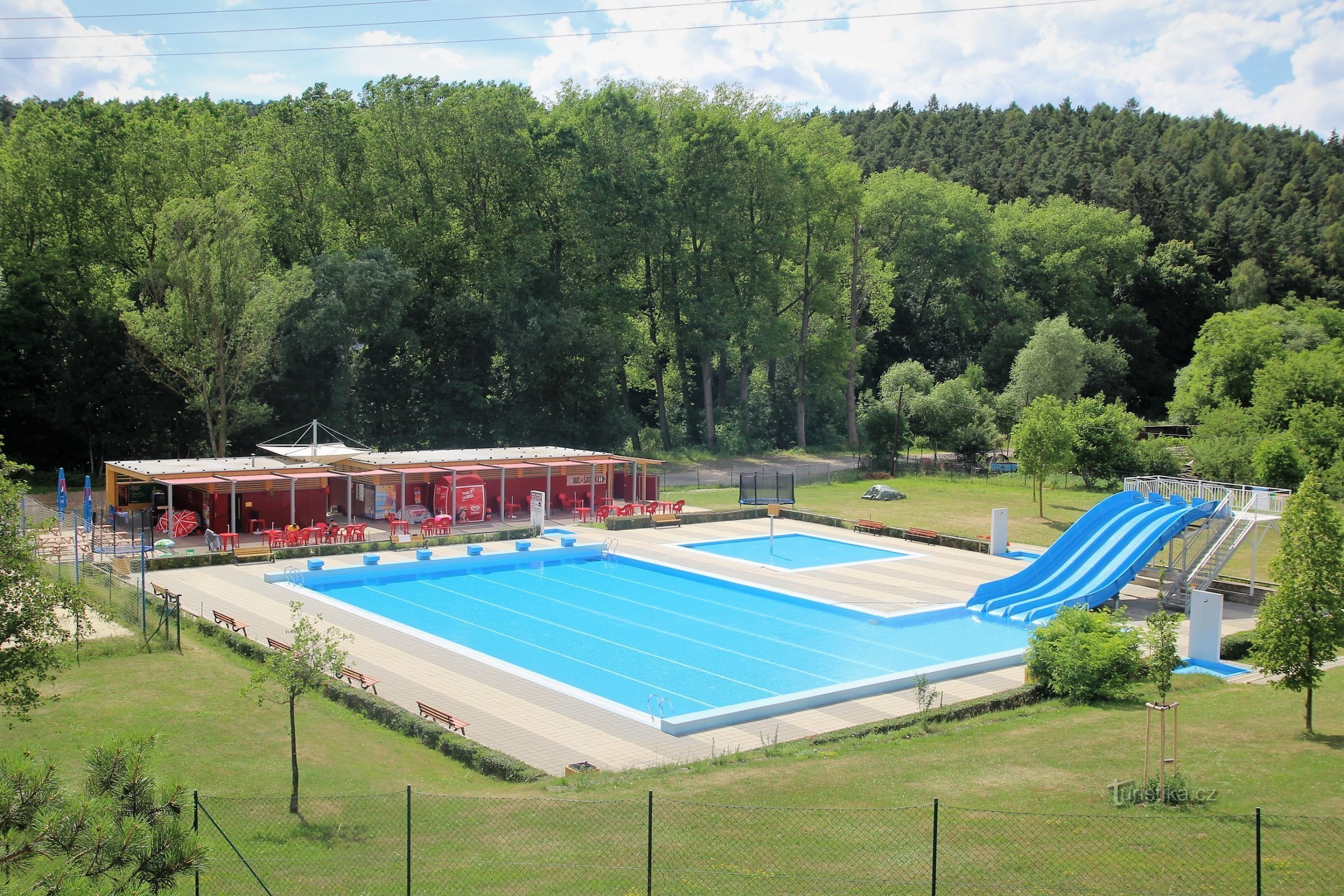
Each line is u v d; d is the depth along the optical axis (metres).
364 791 17.45
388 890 13.09
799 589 37.78
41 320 58.75
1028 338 98.88
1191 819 15.73
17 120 63.44
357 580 39.16
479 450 58.12
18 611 16.53
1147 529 37.66
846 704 24.77
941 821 15.80
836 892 13.11
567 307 73.00
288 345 60.12
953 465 72.56
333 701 23.53
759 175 80.69
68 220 61.94
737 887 13.28
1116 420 61.78
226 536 41.69
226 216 54.84
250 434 60.59
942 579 40.03
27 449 59.84
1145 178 122.00
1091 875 13.56
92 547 38.56
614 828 15.52
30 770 8.44
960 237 99.44
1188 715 22.70
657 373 83.00
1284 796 16.95
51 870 8.27
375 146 69.38
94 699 22.09
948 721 22.88
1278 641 20.95
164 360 54.53
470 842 14.91
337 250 65.12
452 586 38.81
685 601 36.94
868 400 90.31
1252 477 56.47
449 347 70.19
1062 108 191.75
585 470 56.69
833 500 59.56
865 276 91.75
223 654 26.81
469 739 21.36
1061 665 24.86
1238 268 111.19
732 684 26.83
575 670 27.89
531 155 72.56
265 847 14.55
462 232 72.31
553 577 40.97
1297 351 78.69
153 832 8.64
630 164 74.19
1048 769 18.78
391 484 49.97
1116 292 110.00
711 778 18.50
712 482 68.12
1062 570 37.25
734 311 78.88
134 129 63.03
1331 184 138.50
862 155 167.12
